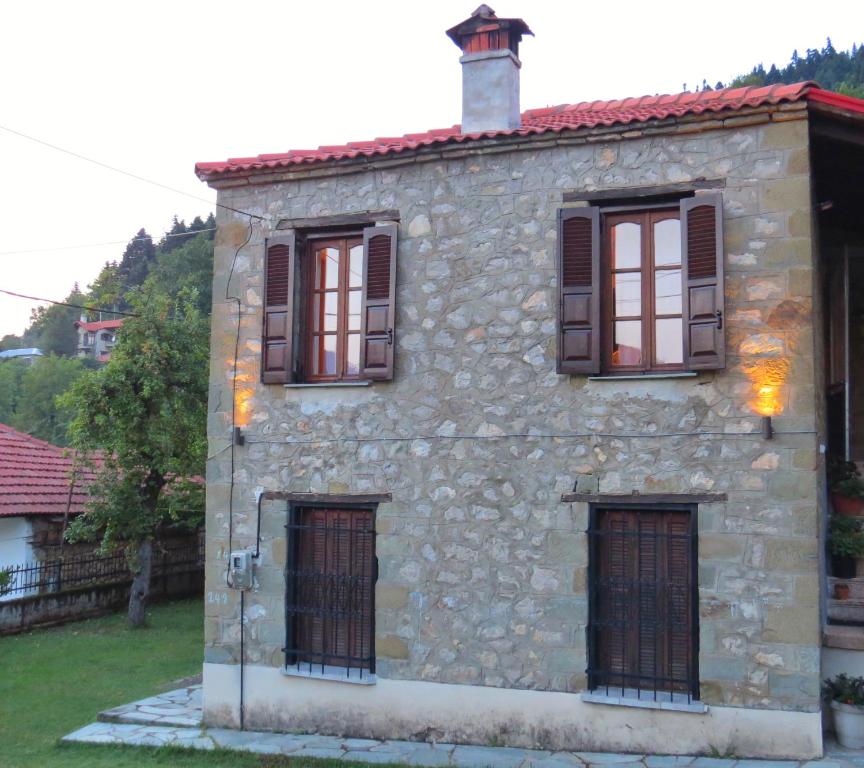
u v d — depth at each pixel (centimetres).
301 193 915
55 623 1462
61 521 1585
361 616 866
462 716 812
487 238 840
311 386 891
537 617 795
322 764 768
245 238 936
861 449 1044
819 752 698
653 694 757
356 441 873
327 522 891
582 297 791
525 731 790
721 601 734
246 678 894
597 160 805
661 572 768
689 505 755
